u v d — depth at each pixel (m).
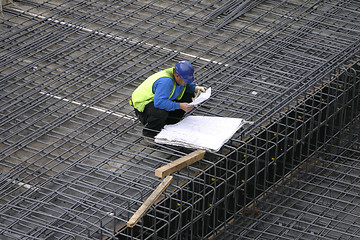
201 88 29.78
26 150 30.62
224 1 42.41
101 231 25.14
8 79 35.12
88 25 39.81
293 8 41.59
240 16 40.91
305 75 35.22
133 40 38.53
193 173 29.30
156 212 28.80
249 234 32.22
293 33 39.16
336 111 35.69
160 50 37.47
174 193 27.22
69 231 25.31
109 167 29.45
